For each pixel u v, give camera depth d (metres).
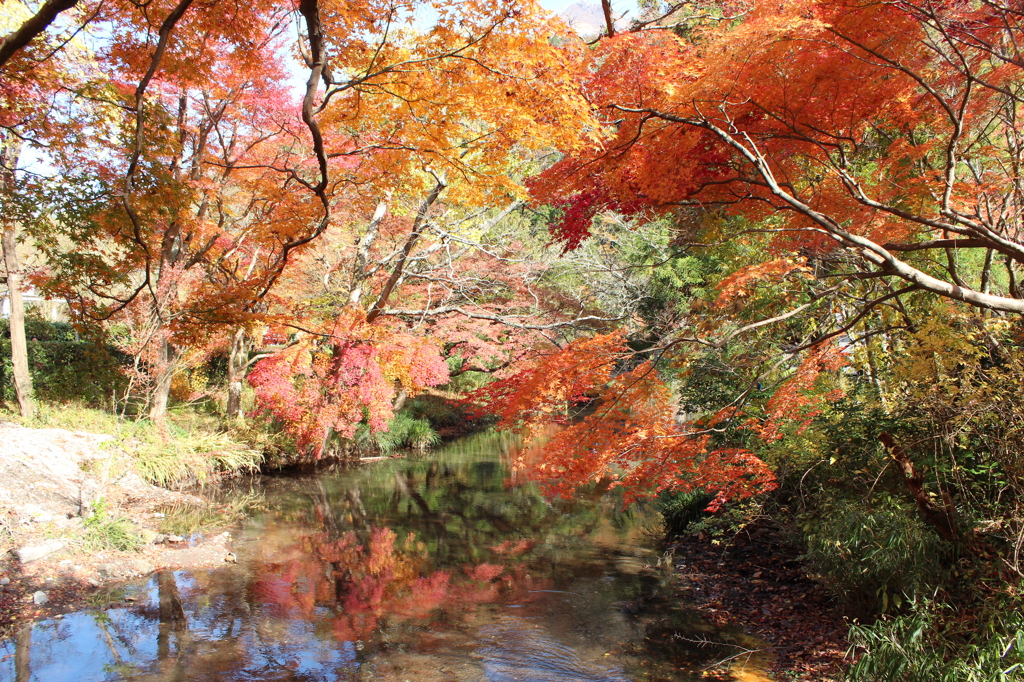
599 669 5.67
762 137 5.45
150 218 6.51
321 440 13.74
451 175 6.56
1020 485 4.69
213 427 14.38
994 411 4.79
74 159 6.82
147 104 6.41
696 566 7.96
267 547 9.16
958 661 3.95
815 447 6.91
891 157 5.51
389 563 8.64
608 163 5.95
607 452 5.71
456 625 6.67
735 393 8.09
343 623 6.71
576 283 18.34
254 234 8.41
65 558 7.82
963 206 5.62
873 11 4.56
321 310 13.41
